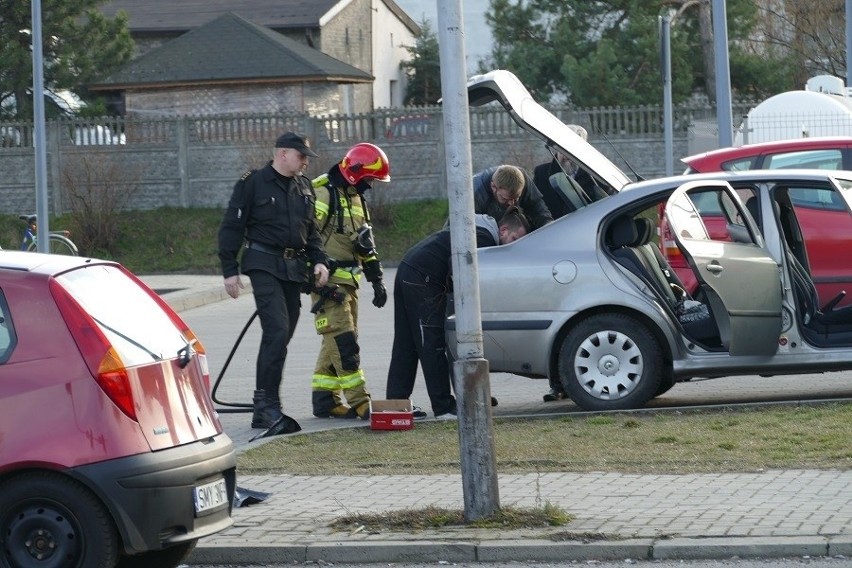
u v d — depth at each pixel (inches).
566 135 1439.5
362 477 1123.9
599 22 4936.0
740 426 1232.8
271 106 5147.6
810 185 1368.1
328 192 1424.7
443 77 933.8
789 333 1327.5
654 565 857.5
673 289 1499.8
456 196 933.2
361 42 6648.6
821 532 878.4
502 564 877.2
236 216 1355.8
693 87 5049.2
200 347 911.0
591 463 1121.4
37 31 2753.4
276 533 942.4
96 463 780.6
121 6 6486.2
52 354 797.2
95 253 3991.1
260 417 1371.8
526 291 1350.9
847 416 1249.4
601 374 1349.7
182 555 898.7
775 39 5083.7
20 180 4227.4
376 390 1662.2
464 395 940.6
